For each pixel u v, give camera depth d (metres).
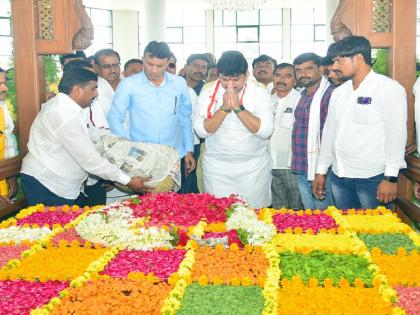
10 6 4.49
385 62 4.46
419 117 3.94
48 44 4.50
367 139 3.70
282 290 2.39
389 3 4.25
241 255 2.86
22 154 4.58
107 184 4.55
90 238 3.10
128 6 18.89
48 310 2.21
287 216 3.67
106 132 4.27
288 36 20.27
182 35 20.73
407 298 2.29
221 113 4.13
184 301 2.30
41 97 4.63
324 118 4.35
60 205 4.00
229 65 3.97
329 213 3.75
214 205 3.69
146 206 3.65
